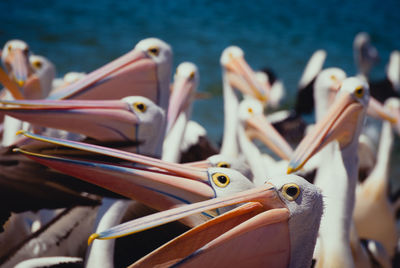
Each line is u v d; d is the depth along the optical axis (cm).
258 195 501
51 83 1057
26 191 583
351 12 3189
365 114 739
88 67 2025
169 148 988
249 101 1057
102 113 674
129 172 538
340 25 2955
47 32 2341
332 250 702
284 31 2770
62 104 673
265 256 502
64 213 680
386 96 1742
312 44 2634
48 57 2078
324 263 700
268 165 1120
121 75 848
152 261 482
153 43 871
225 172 561
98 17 2620
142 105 690
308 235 510
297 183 507
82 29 2427
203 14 2881
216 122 1691
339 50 2600
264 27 2800
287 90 2052
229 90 1223
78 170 532
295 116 1388
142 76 862
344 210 713
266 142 1022
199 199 550
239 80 1209
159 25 2620
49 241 667
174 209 475
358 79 743
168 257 485
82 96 824
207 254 487
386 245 1117
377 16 3156
